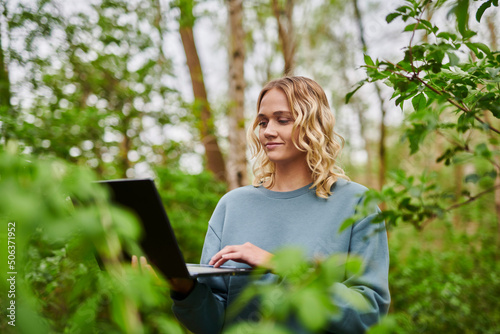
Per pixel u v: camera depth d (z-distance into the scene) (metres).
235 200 1.69
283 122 1.60
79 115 3.86
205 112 5.88
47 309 1.64
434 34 1.32
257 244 1.53
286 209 1.55
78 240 0.49
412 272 5.51
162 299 0.50
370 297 1.22
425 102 1.41
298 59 11.88
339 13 10.95
